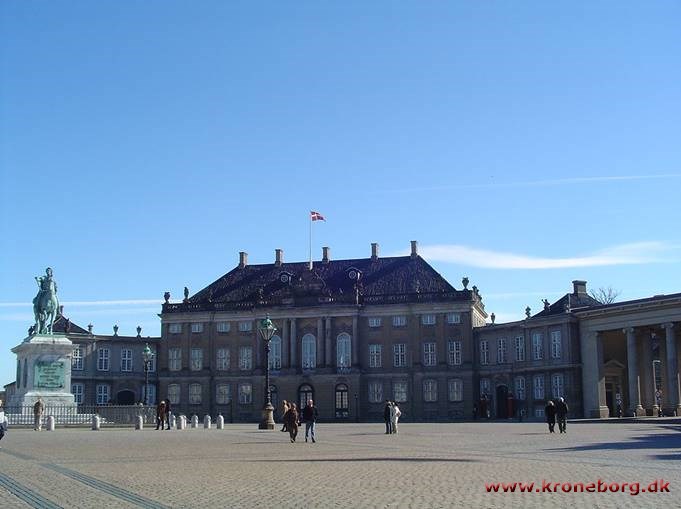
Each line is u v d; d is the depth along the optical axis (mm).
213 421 121062
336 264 127750
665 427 64938
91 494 21703
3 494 21812
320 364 119500
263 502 19844
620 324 95125
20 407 70500
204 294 129125
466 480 24109
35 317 74375
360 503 19359
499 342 114125
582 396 100812
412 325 118375
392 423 60781
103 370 126188
